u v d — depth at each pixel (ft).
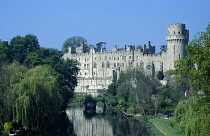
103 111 479.82
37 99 257.75
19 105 248.11
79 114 441.27
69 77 471.62
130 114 423.23
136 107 433.48
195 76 173.06
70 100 620.08
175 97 430.61
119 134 301.84
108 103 526.16
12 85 257.14
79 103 600.39
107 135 296.51
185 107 265.54
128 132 310.86
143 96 424.05
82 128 328.29
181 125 231.50
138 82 450.30
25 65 374.63
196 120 211.41
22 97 249.55
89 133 303.68
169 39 623.36
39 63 409.90
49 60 424.87
